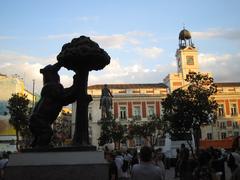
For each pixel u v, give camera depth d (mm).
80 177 7625
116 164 11984
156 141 55375
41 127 8633
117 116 69500
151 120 62375
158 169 5957
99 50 8609
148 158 6004
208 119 33781
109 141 47312
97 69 9070
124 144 64188
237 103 72438
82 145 8391
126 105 70312
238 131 71062
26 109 38750
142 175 5879
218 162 11477
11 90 57969
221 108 71938
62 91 8852
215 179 8961
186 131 33531
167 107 34062
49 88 8836
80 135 8695
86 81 8969
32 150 8102
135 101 70438
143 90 71438
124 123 69062
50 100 8797
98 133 66625
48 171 7637
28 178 7617
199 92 33281
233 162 8750
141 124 61844
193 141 35156
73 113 58938
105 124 46062
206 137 69625
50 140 8703
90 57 8539
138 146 64250
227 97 72500
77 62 8664
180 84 72438
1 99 57406
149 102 70688
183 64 74312
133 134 57156
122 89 71188
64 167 7648
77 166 7660
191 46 76312
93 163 7711
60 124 45344
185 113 32969
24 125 38531
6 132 54781
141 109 70250
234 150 9117
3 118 55688
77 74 8922
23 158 7785
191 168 12156
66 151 8039
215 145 39844
